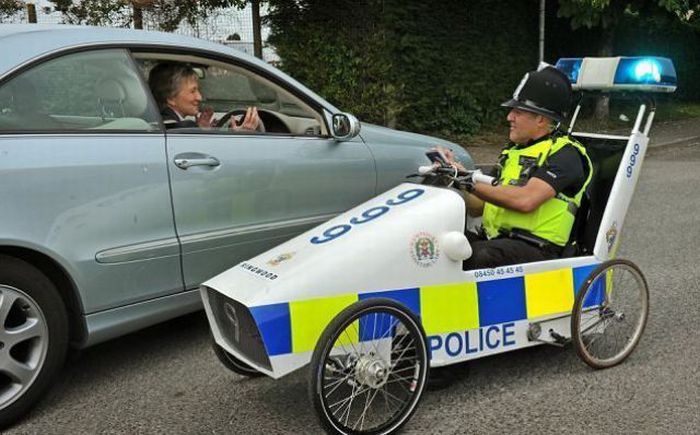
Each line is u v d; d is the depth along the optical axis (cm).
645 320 368
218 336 314
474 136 1197
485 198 327
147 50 368
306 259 286
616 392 332
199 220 366
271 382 353
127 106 351
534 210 333
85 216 321
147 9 923
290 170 405
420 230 299
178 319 445
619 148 369
